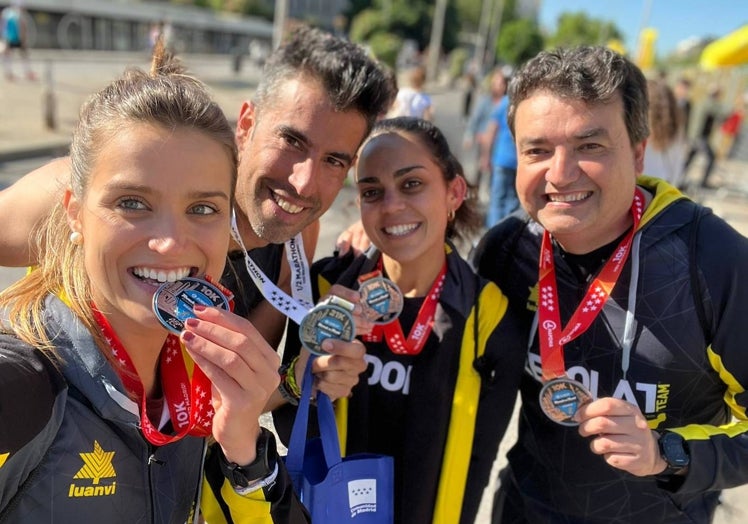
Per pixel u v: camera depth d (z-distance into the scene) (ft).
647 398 2.28
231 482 1.85
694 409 2.34
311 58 2.59
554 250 2.55
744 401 2.23
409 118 2.79
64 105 18.40
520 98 2.36
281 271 2.89
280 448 3.40
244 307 2.63
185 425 1.88
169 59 2.25
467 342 2.55
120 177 1.57
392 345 2.59
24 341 1.60
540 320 2.47
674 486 2.14
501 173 9.37
